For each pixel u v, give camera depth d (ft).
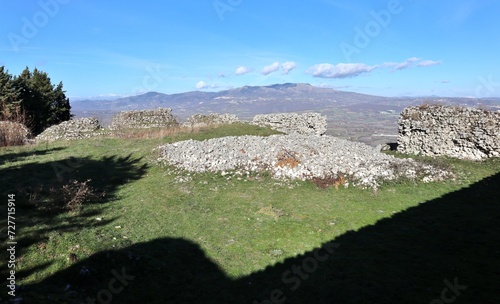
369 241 35.22
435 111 74.84
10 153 75.51
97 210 41.37
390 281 27.71
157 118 125.49
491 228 37.58
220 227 38.45
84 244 31.22
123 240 33.37
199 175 57.21
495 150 66.59
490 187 51.78
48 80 170.19
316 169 55.72
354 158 60.54
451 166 62.44
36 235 31.42
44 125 157.89
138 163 67.87
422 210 43.68
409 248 33.47
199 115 130.21
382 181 53.21
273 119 120.67
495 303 24.11
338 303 25.05
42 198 42.57
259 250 33.53
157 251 32.22
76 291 24.72
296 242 35.14
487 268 29.27
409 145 79.56
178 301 25.26
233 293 26.55
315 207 44.52
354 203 46.06
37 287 23.85
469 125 69.82
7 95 133.90
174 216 41.11
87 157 72.74
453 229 37.65
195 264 30.76
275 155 60.80
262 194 49.16
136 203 45.16
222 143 71.20
